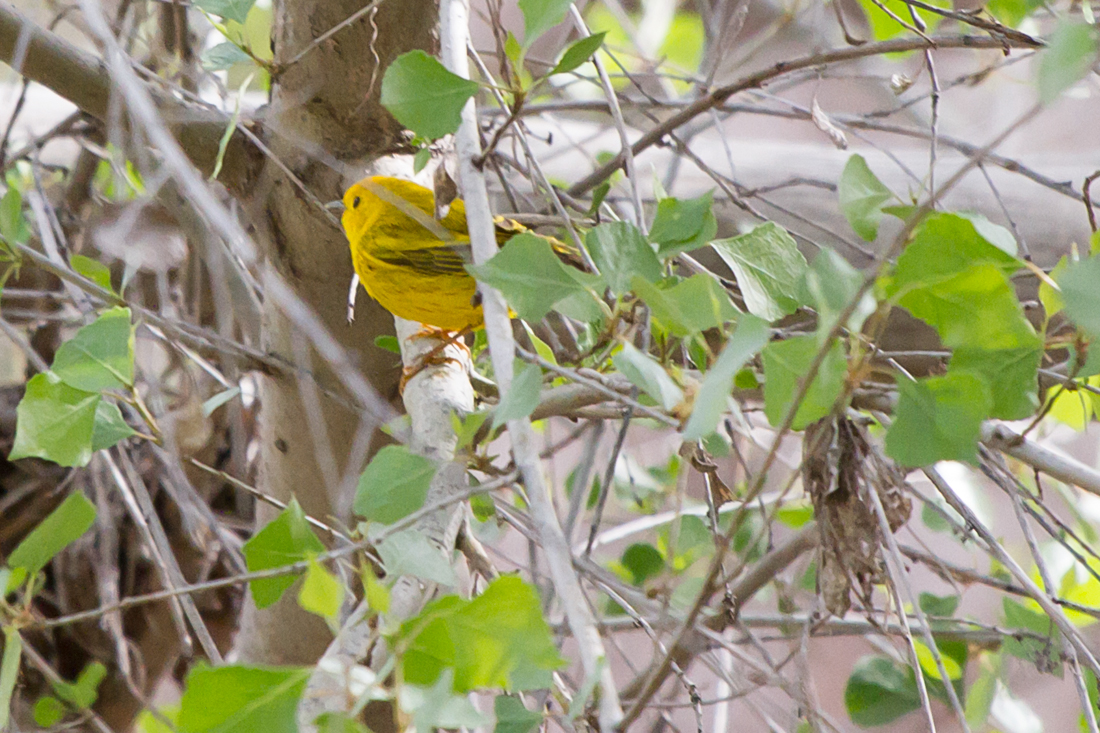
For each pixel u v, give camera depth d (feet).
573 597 11.29
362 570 11.75
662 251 15.40
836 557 15.93
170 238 27.20
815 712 15.93
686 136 29.60
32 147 29.01
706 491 19.81
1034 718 25.90
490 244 15.29
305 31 22.00
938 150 32.68
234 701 11.27
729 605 19.20
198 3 18.86
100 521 29.12
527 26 15.55
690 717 30.55
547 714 15.90
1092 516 30.09
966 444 12.58
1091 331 10.46
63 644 32.63
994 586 22.81
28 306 33.12
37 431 16.67
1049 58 9.71
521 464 12.52
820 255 12.13
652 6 38.52
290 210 23.70
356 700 11.10
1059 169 31.53
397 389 26.21
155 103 22.44
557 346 22.75
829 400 11.78
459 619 11.93
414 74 15.64
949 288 13.29
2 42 21.47
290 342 24.31
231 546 25.93
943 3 26.40
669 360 13.60
